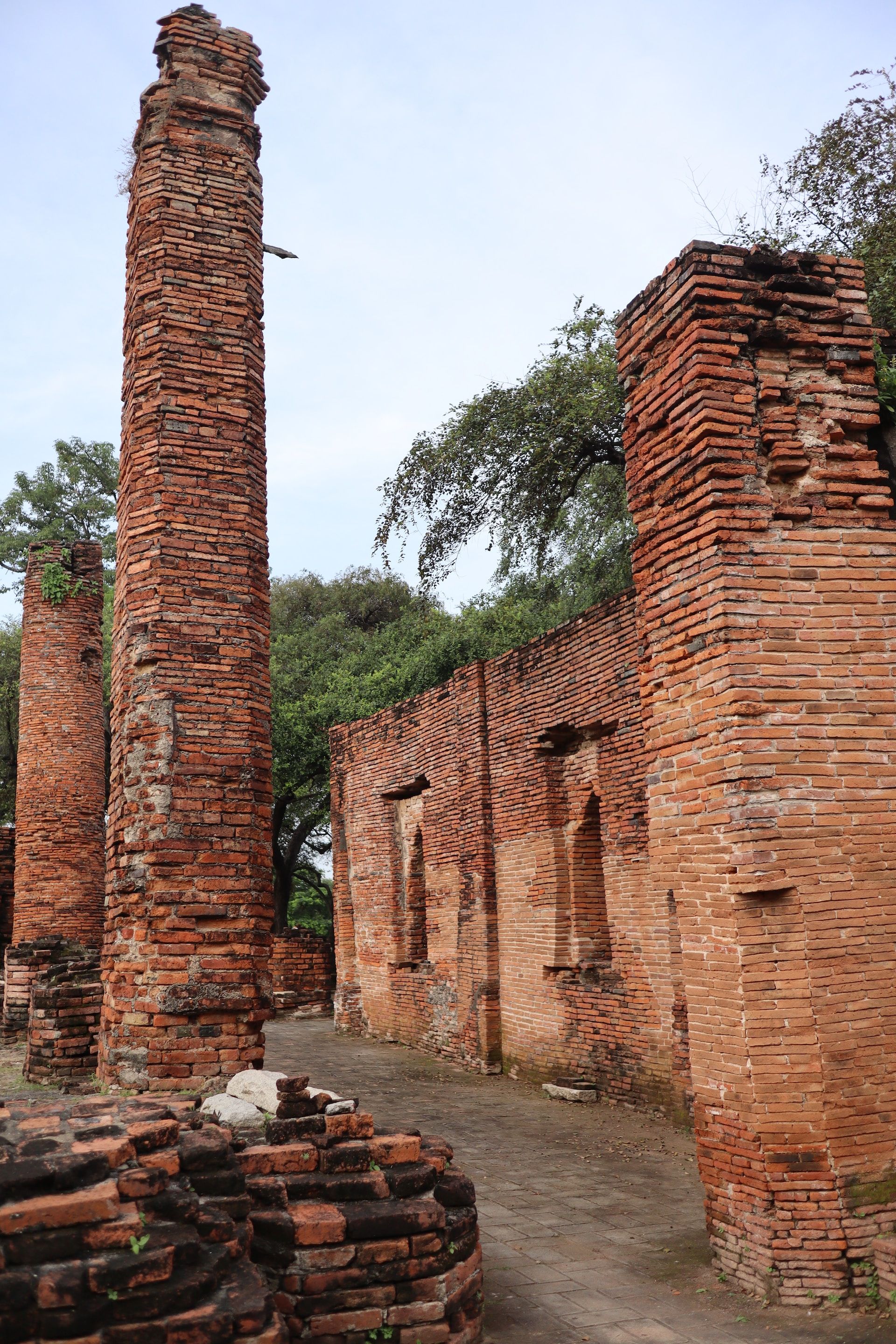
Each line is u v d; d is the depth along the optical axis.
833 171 13.67
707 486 6.55
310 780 28.67
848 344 6.96
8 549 36.41
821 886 6.12
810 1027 5.95
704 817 6.46
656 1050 11.17
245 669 8.77
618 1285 6.21
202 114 9.67
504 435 16.67
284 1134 5.36
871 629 6.58
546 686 13.51
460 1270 5.21
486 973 14.64
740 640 6.36
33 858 21.45
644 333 7.26
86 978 11.63
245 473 9.12
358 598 38.28
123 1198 4.07
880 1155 5.88
